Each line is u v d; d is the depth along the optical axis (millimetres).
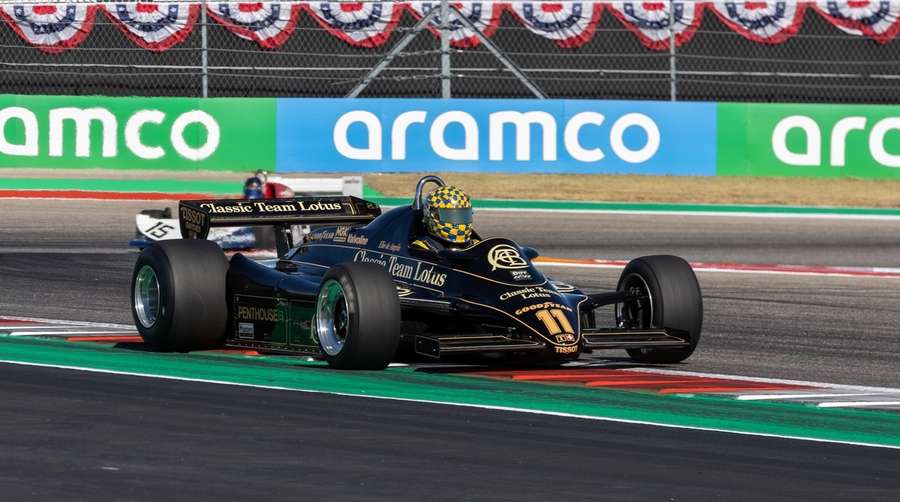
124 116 82625
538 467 24016
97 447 24906
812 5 93938
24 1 89562
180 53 90688
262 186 60969
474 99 83500
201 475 22875
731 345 41875
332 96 91438
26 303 47969
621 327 36906
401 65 91250
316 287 34656
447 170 83500
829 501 22062
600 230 70750
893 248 68250
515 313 32625
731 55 94000
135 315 37594
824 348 41844
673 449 25812
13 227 66500
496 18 92312
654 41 93188
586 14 92938
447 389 31781
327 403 29688
